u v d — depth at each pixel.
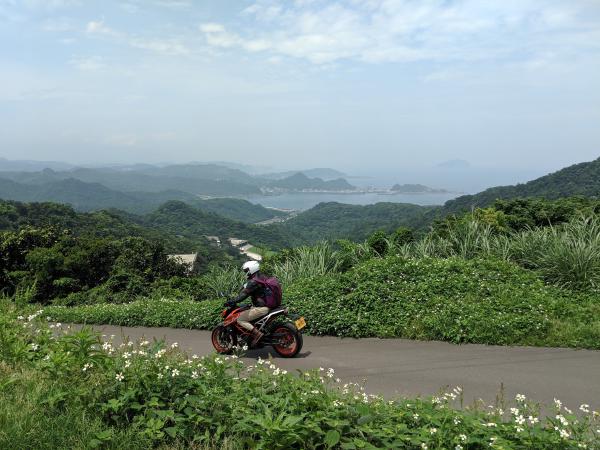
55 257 25.88
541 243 11.65
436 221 16.16
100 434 3.95
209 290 16.72
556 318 8.32
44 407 4.57
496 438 3.49
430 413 3.99
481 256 11.92
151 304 14.01
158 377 4.68
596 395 5.42
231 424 4.18
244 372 6.47
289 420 3.72
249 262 8.48
